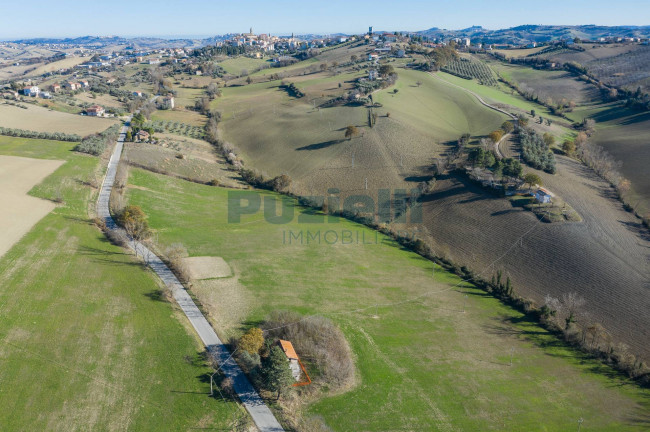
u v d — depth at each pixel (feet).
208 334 168.96
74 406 131.13
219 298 194.18
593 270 229.04
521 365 174.81
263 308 192.03
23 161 318.04
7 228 223.51
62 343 154.40
